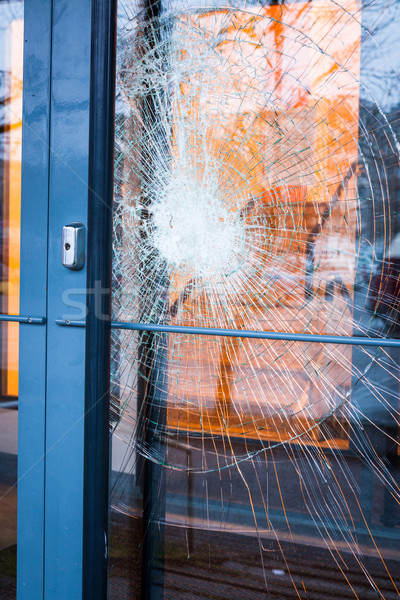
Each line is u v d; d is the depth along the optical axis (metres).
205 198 1.39
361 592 1.22
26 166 1.18
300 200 1.30
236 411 1.37
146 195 1.43
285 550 1.29
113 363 1.44
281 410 1.33
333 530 1.26
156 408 1.42
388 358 1.25
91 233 1.04
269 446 1.34
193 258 1.41
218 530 1.34
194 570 1.33
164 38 1.36
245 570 1.30
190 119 1.37
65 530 1.16
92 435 1.04
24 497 1.20
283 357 1.33
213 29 1.32
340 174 1.26
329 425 1.29
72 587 1.15
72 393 1.16
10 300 1.57
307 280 1.31
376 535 1.24
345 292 1.28
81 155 1.13
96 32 1.00
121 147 1.42
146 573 1.35
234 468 1.36
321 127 1.26
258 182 1.34
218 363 1.39
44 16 1.14
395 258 1.23
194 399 1.40
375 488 1.25
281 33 1.26
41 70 1.15
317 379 1.31
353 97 1.23
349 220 1.26
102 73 1.01
